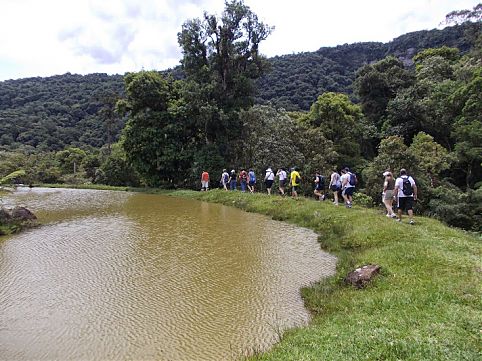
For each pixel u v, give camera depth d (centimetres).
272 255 1126
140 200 2378
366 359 467
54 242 1271
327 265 1031
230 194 2262
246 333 665
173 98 3278
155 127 3103
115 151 4159
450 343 486
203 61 3136
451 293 660
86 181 4156
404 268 838
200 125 3094
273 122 3044
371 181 2422
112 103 5247
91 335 664
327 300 771
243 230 1457
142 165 3155
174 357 594
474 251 931
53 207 2062
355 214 1448
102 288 871
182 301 801
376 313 634
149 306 777
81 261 1066
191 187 3100
